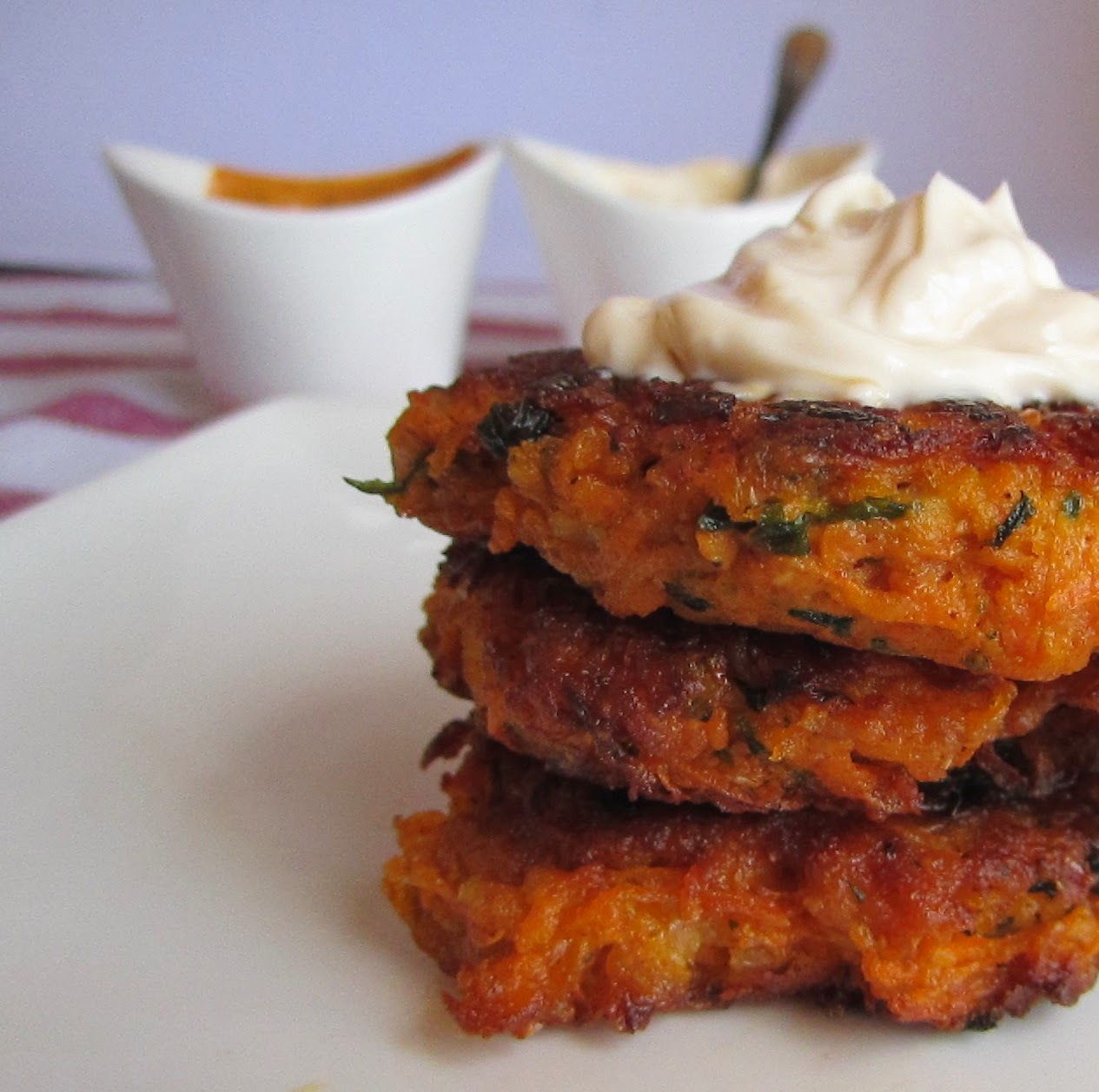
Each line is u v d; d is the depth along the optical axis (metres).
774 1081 0.15
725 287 0.17
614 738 0.15
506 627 0.16
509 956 0.16
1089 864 0.16
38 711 0.20
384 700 0.21
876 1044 0.16
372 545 0.24
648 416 0.15
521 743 0.16
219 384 0.35
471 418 0.16
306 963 0.16
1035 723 0.16
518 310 0.44
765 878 0.16
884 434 0.14
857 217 0.17
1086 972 0.16
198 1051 0.15
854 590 0.14
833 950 0.16
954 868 0.16
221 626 0.22
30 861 0.18
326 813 0.19
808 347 0.15
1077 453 0.15
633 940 0.16
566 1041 0.16
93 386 0.35
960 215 0.16
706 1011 0.16
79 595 0.22
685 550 0.15
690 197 0.40
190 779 0.19
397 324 0.35
